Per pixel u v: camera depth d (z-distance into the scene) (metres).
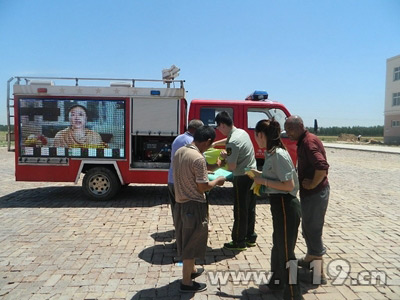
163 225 6.41
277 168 3.51
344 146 36.97
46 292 3.86
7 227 6.20
